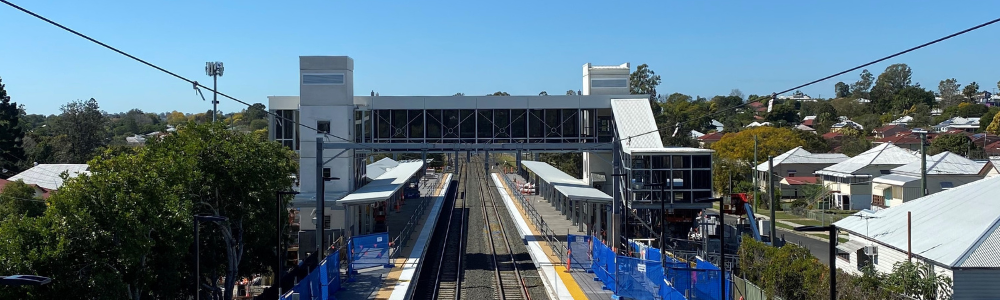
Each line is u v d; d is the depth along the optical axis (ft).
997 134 253.44
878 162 157.48
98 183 51.62
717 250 95.66
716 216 106.42
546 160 249.34
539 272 82.28
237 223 70.23
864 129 304.30
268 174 70.49
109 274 48.08
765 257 71.87
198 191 66.33
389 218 133.18
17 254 45.09
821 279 59.77
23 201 95.40
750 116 399.65
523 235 110.32
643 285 62.13
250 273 78.79
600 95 115.44
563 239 105.50
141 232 50.96
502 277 81.10
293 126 115.44
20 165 168.25
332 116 108.06
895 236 74.02
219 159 68.08
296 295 52.90
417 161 202.39
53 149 212.23
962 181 137.49
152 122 548.31
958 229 67.87
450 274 83.51
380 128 113.50
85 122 225.97
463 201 170.19
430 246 107.65
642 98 113.80
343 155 108.17
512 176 246.88
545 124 114.11
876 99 418.31
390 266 82.53
